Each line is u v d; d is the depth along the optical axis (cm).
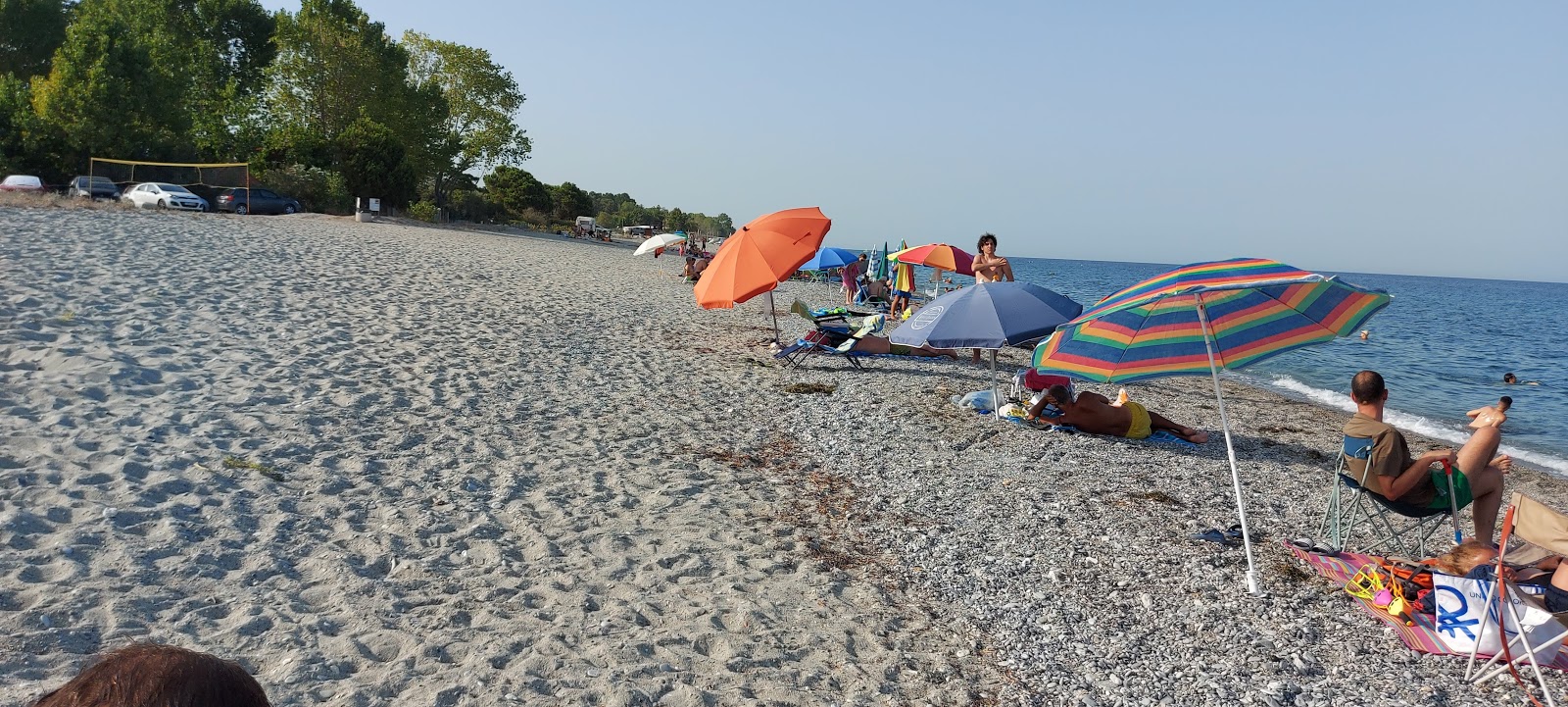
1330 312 580
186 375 779
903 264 2172
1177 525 671
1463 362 2272
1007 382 1200
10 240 1361
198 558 456
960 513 682
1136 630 500
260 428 674
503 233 4416
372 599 443
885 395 1095
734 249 1184
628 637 436
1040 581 562
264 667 369
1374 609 524
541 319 1423
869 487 737
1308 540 636
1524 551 503
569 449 745
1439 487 568
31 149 3606
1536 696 432
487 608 449
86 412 641
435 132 4872
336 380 838
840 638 466
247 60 5475
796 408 1003
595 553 539
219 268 1396
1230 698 430
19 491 494
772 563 558
